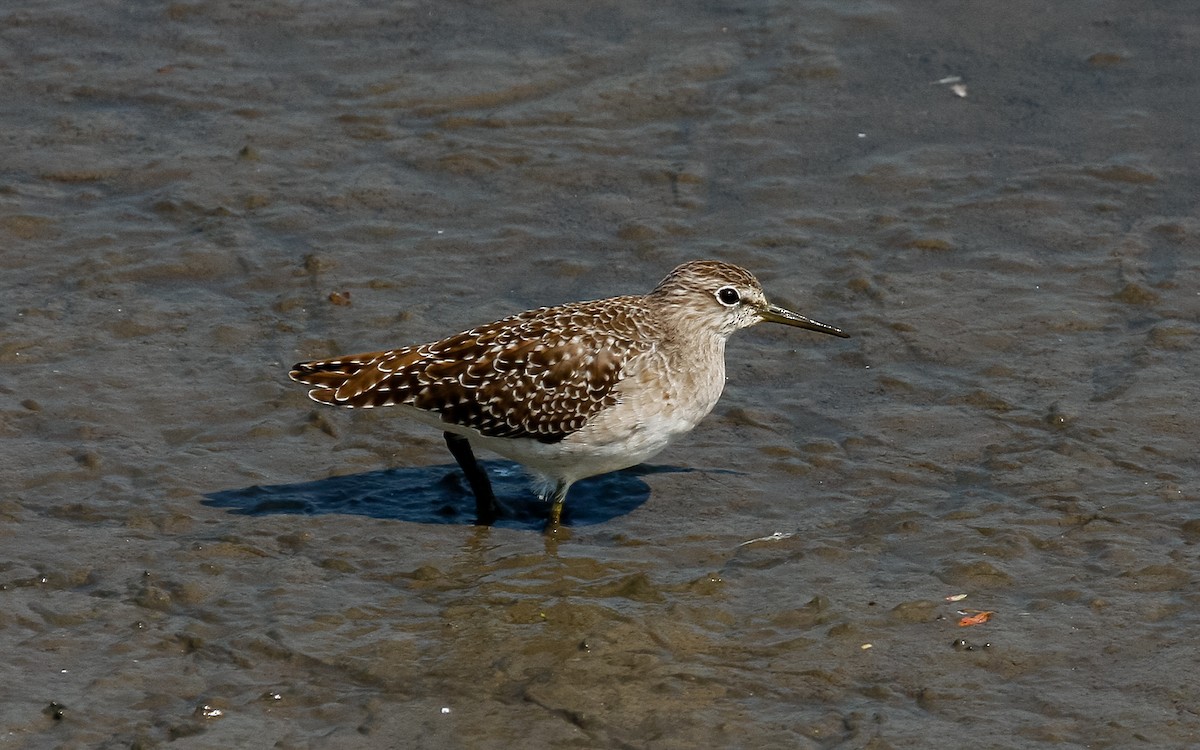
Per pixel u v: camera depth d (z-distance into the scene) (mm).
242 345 15445
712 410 14703
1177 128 19500
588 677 11070
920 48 21359
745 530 12945
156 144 19031
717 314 13086
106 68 20641
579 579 12289
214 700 10695
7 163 18547
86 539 12500
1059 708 10688
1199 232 17438
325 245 17219
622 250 17297
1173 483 13344
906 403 14734
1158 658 11188
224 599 11867
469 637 11523
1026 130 19578
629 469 13883
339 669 11109
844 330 15906
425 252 17188
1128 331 15750
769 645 11438
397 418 14555
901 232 17609
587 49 21281
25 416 14102
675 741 10383
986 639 11422
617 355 12570
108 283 16359
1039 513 13008
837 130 19656
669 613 11828
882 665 11180
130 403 14422
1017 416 14445
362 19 21984
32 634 11352
